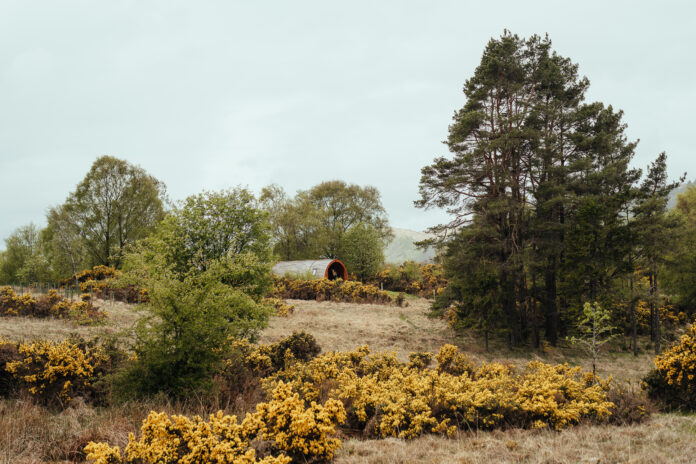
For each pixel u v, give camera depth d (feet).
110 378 28.66
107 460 16.63
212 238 61.77
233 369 33.99
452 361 47.06
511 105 75.92
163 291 30.32
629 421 27.09
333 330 74.69
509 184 67.62
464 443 22.61
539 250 72.02
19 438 19.76
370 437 25.53
